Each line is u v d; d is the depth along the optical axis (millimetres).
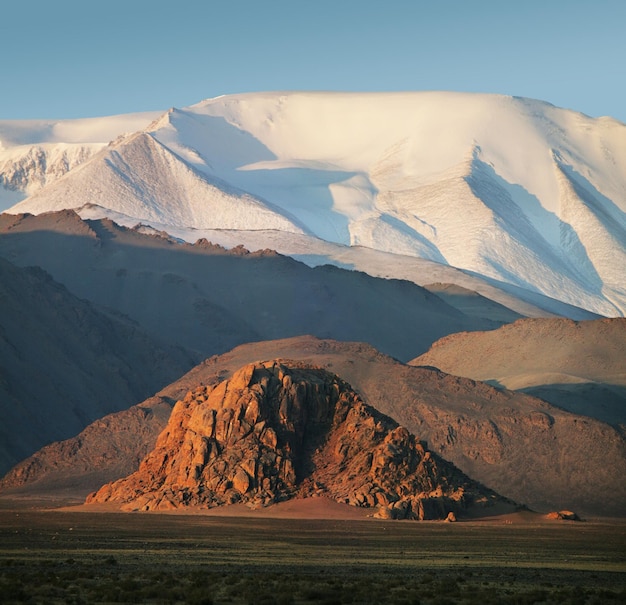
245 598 110438
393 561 152000
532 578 134000
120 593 110625
